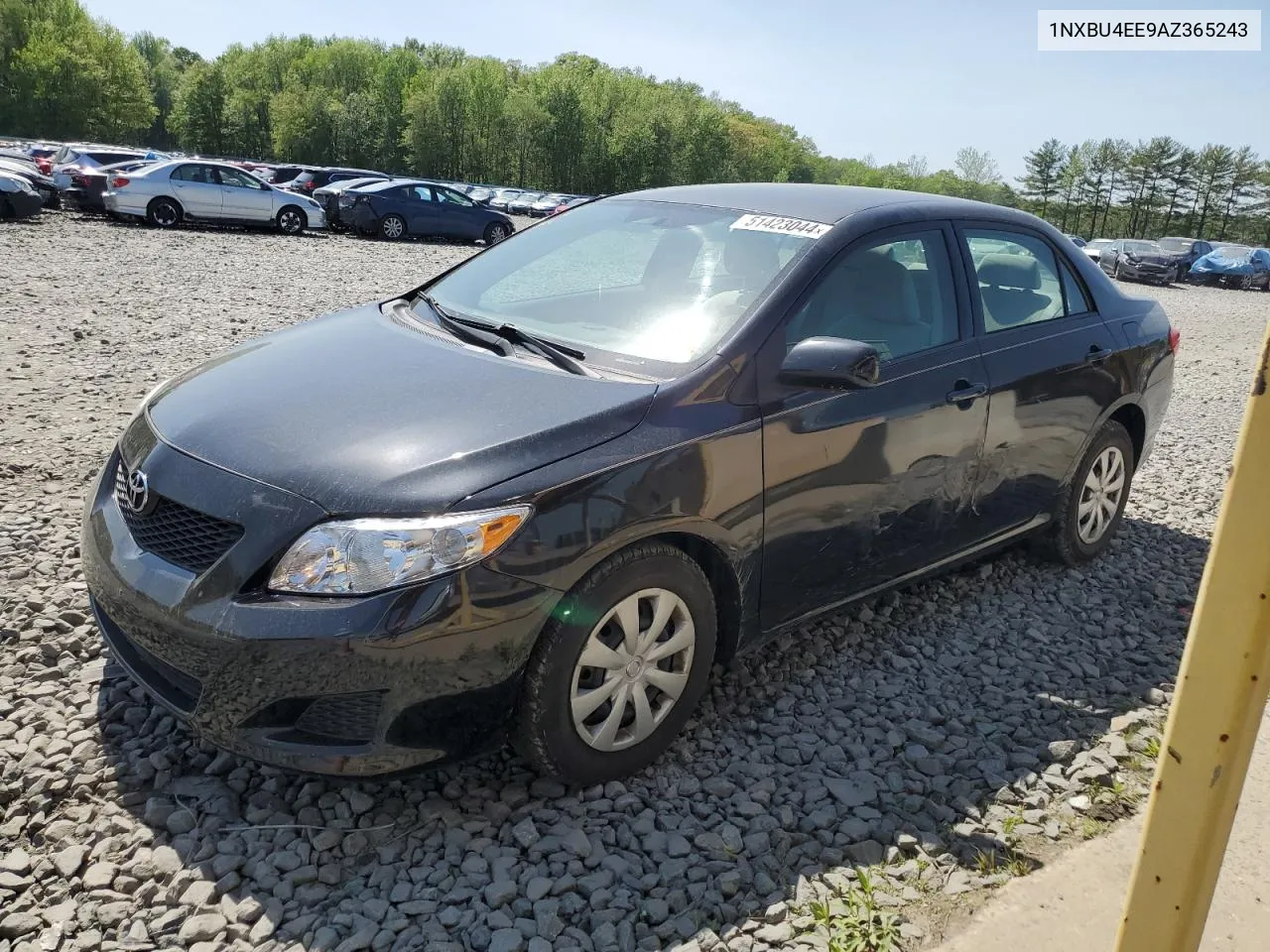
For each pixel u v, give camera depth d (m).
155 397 3.30
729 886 2.48
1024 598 4.37
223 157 93.75
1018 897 2.51
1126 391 4.52
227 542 2.55
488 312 3.62
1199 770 1.48
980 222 4.05
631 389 2.90
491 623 2.48
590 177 96.62
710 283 3.36
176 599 2.54
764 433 2.99
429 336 3.41
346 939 2.25
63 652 3.33
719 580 3.05
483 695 2.54
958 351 3.71
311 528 2.47
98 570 2.80
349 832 2.63
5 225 18.16
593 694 2.72
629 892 2.45
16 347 7.73
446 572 2.43
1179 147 95.31
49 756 2.81
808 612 3.37
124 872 2.43
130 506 2.83
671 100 100.38
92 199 21.58
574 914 2.39
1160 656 3.92
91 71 78.06
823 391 3.17
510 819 2.71
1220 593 1.43
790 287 3.23
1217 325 18.69
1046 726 3.36
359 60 108.12
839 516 3.28
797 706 3.38
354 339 3.42
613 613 2.72
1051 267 4.36
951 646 3.89
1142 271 30.48
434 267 17.59
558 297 3.59
